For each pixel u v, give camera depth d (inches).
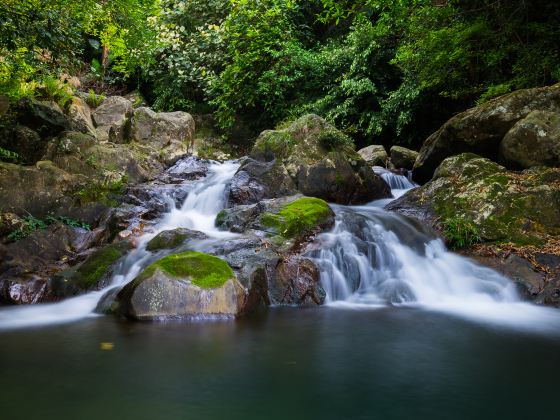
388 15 388.5
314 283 216.5
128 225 295.7
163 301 177.8
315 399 105.3
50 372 120.1
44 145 363.3
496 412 99.7
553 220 262.4
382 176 396.5
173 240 245.9
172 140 470.0
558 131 290.5
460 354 138.8
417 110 493.4
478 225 267.6
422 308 205.8
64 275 227.6
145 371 121.4
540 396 108.3
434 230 277.1
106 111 466.9
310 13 623.2
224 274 187.6
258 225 253.9
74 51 357.1
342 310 199.8
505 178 288.4
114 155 368.8
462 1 369.7
